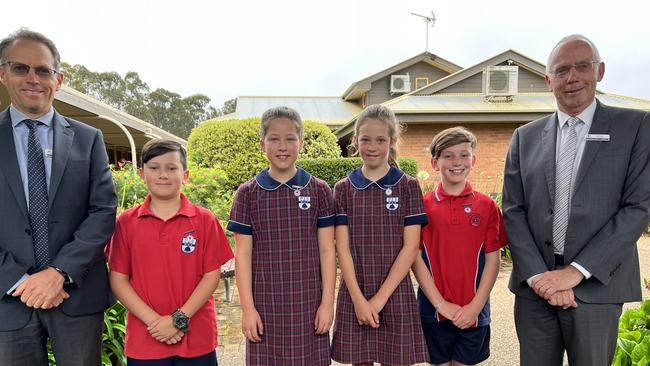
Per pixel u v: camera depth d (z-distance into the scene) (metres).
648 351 2.21
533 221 2.15
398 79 16.22
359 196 2.30
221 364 3.11
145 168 2.16
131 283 2.12
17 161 1.91
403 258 2.24
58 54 2.02
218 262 2.21
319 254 2.25
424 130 10.30
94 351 2.07
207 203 5.95
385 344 2.24
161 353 2.04
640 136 1.96
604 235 1.94
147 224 2.13
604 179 1.98
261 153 8.73
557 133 2.16
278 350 2.13
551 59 2.10
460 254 2.35
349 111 17.47
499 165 10.42
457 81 12.24
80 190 2.00
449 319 2.26
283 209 2.18
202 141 8.95
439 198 2.44
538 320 2.15
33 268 1.88
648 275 5.00
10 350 1.86
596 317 1.96
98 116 8.77
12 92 1.92
